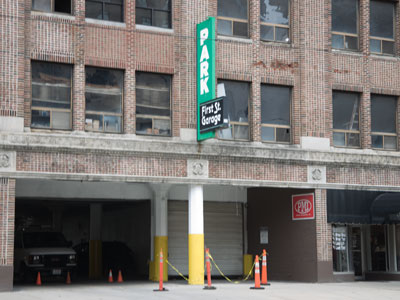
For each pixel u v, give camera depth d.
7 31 22.02
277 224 28.11
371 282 26.36
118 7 24.36
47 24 22.94
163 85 24.81
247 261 29.44
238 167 25.19
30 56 22.55
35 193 26.14
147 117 24.41
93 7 23.95
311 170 26.39
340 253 26.91
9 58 21.95
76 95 23.08
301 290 21.83
